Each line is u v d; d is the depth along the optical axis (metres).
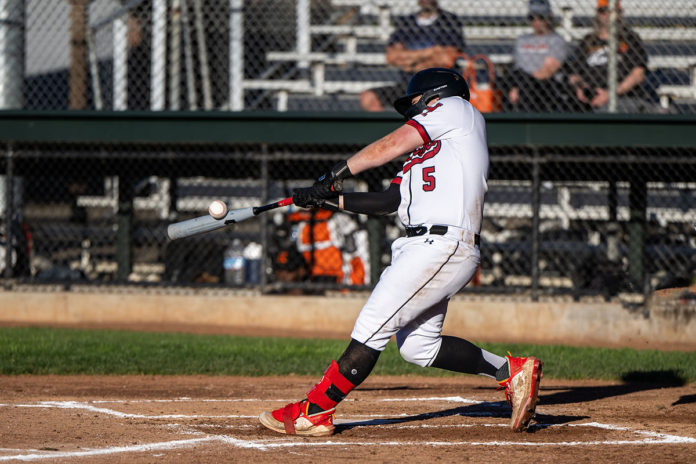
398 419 17.16
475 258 14.17
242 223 45.62
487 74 44.69
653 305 33.47
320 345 29.67
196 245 42.78
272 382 22.73
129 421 16.50
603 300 36.62
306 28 46.38
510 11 46.56
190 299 36.00
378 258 38.53
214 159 37.28
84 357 25.86
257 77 48.12
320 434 15.02
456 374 25.05
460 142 14.13
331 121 35.12
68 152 37.41
